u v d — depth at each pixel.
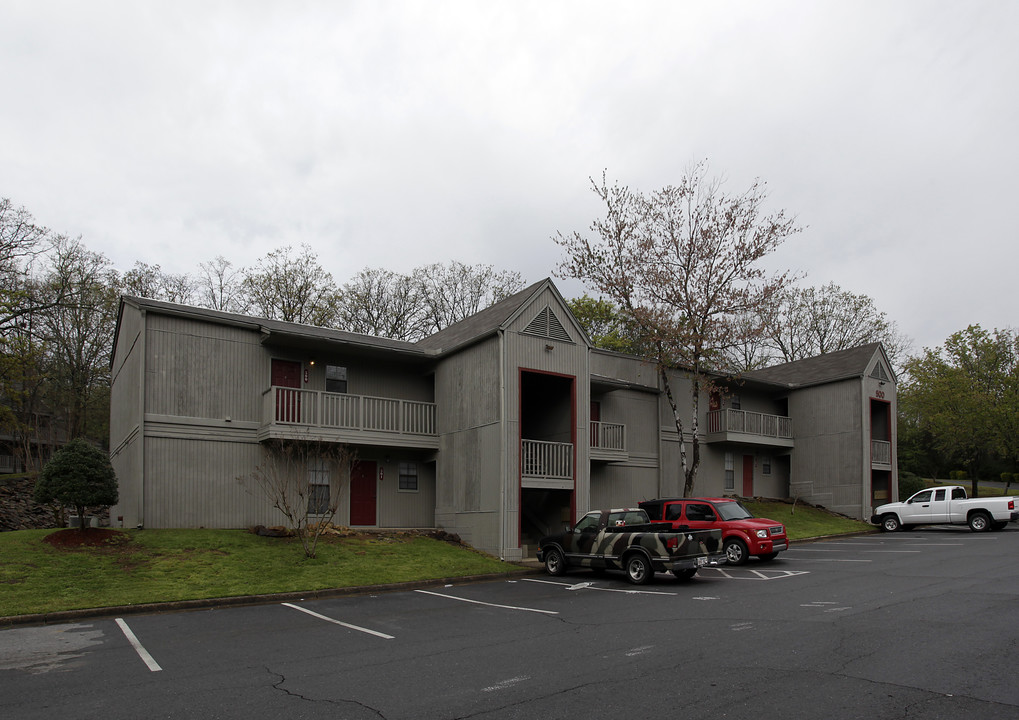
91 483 15.70
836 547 22.83
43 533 15.91
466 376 21.62
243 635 10.20
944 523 27.73
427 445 22.31
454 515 21.55
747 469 33.44
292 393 19.64
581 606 12.46
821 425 33.88
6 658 8.81
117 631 10.53
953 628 9.43
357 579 15.20
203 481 18.67
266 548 16.77
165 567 14.47
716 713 6.19
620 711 6.30
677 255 25.80
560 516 23.23
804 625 9.92
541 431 23.77
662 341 25.45
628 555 15.70
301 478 20.09
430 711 6.45
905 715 6.05
